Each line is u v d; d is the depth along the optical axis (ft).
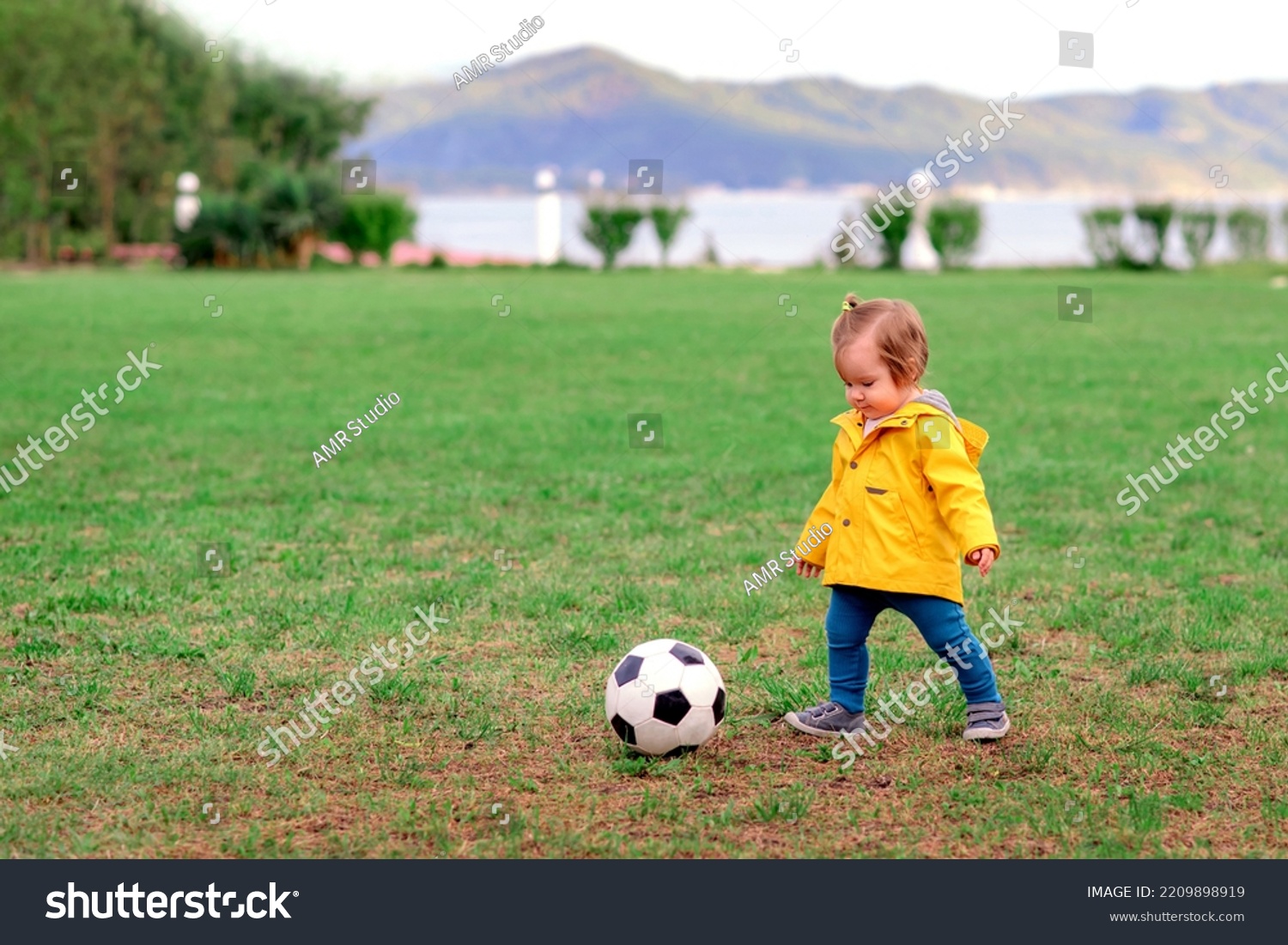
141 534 27.89
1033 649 20.35
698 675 15.96
